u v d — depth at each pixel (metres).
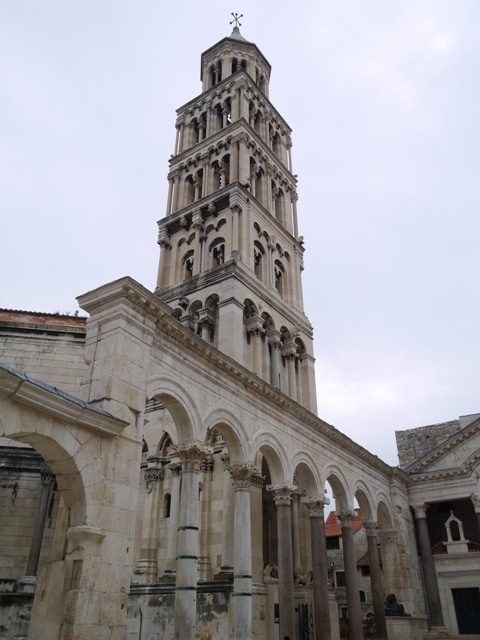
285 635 27.83
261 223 49.47
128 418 20.72
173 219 50.91
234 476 27.73
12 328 36.50
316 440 35.75
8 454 32.41
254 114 58.72
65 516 18.88
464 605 44.53
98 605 17.30
